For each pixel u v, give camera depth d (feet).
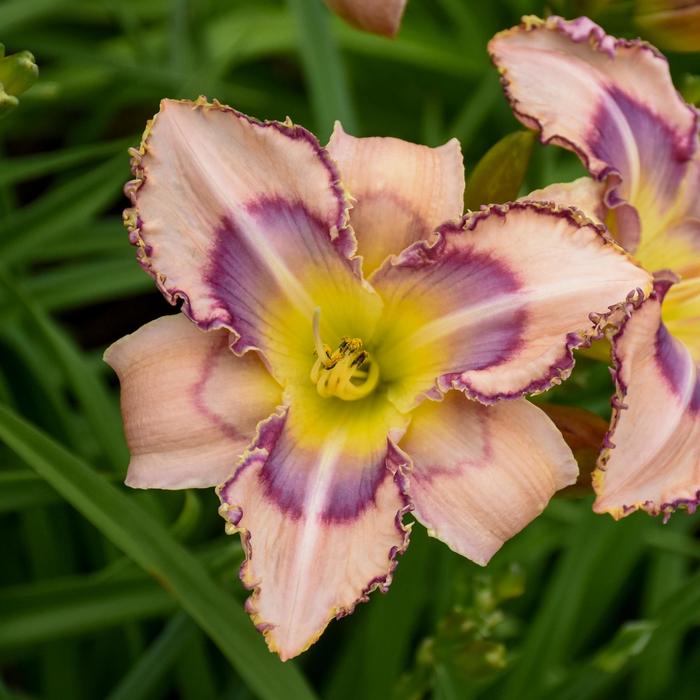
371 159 2.23
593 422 2.24
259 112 3.48
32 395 2.74
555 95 2.31
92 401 2.54
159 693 2.71
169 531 2.36
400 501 2.15
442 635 2.48
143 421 2.17
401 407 2.20
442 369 2.21
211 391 2.19
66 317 3.37
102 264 2.84
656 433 2.19
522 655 2.64
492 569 2.74
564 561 2.67
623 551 2.72
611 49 2.36
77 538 2.79
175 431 2.17
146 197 2.16
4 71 2.26
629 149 2.34
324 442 2.21
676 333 2.35
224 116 2.17
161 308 3.42
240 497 2.13
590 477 2.24
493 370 2.16
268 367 2.20
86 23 3.55
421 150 2.24
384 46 3.47
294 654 2.10
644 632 2.50
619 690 2.87
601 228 2.18
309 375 2.25
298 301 2.23
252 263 2.21
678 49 2.53
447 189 2.22
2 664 2.77
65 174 3.34
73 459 2.25
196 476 2.17
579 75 2.33
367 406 2.24
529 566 2.90
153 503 2.47
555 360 2.14
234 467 2.14
